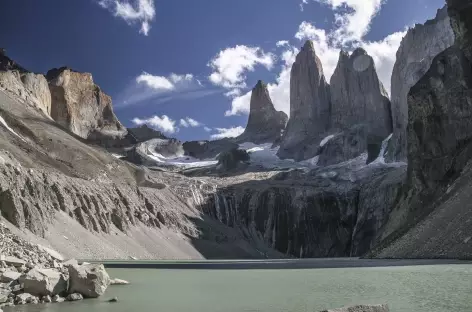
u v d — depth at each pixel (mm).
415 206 127312
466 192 80250
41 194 107062
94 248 107562
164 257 135125
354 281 43500
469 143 117562
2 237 36750
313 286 40344
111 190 147750
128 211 145000
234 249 172875
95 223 120750
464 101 126250
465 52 130250
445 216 79812
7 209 87750
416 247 80125
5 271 29953
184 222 173500
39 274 29812
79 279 31641
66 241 100688
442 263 60812
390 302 29031
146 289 38938
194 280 49250
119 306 28281
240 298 32625
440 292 33062
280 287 40156
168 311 26609
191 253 151625
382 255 93750
